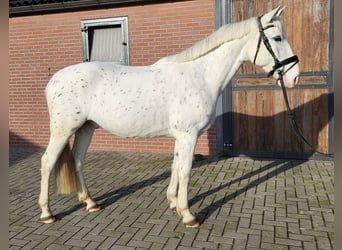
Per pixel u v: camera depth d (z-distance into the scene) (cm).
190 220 298
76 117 293
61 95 291
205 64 301
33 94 651
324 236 278
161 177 455
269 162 516
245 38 297
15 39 646
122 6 576
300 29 494
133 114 291
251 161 523
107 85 294
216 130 554
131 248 264
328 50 486
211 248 262
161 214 330
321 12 482
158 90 292
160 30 562
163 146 591
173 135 303
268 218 314
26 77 650
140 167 508
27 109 659
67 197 384
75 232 295
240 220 311
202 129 301
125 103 290
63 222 316
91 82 294
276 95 518
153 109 291
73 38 612
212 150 562
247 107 535
